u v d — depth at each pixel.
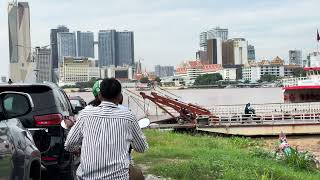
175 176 10.60
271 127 33.88
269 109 37.62
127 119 4.69
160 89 67.06
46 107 7.99
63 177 8.15
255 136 33.91
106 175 4.53
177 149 15.96
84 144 4.61
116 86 4.79
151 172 11.09
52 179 8.10
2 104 5.32
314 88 38.97
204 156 13.77
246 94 95.06
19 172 5.06
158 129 30.45
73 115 9.41
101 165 4.53
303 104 36.94
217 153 15.01
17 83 8.24
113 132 4.61
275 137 33.78
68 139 4.77
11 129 5.12
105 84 4.78
